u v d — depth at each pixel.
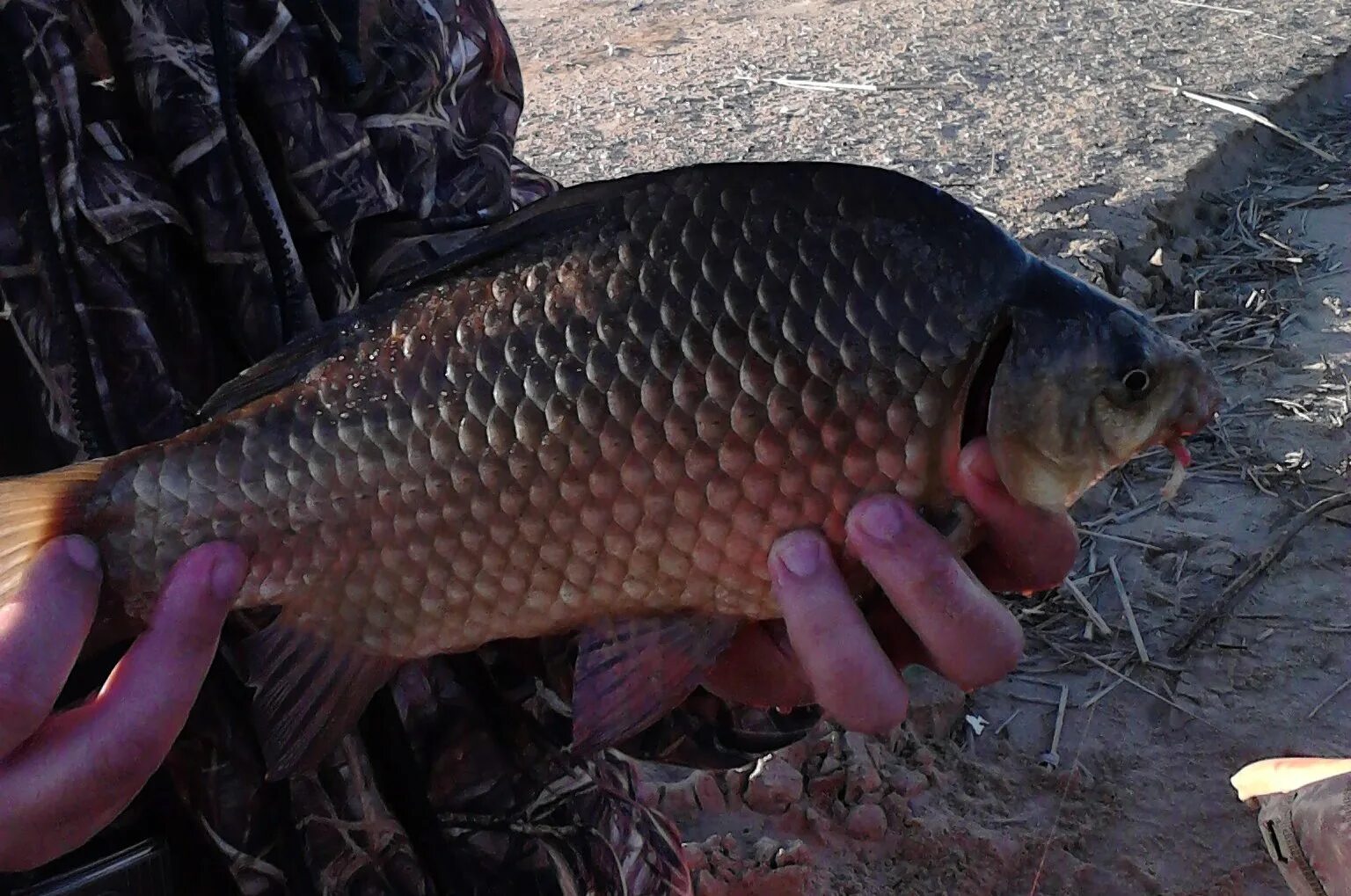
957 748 0.86
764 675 0.49
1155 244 1.46
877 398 0.41
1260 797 0.74
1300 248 1.49
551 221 0.42
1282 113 1.84
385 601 0.43
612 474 0.41
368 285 0.52
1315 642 0.93
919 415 0.41
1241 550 1.02
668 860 0.58
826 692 0.42
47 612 0.40
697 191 0.41
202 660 0.41
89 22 0.46
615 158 1.75
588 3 2.74
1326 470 1.10
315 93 0.49
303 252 0.49
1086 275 1.35
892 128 1.78
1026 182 1.56
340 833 0.50
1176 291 1.41
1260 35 2.13
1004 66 2.04
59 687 0.39
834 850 0.79
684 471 0.41
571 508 0.42
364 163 0.49
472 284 0.42
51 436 0.46
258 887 0.49
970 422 0.42
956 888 0.78
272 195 0.47
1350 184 1.64
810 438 0.41
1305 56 2.01
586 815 0.54
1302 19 2.21
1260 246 1.50
